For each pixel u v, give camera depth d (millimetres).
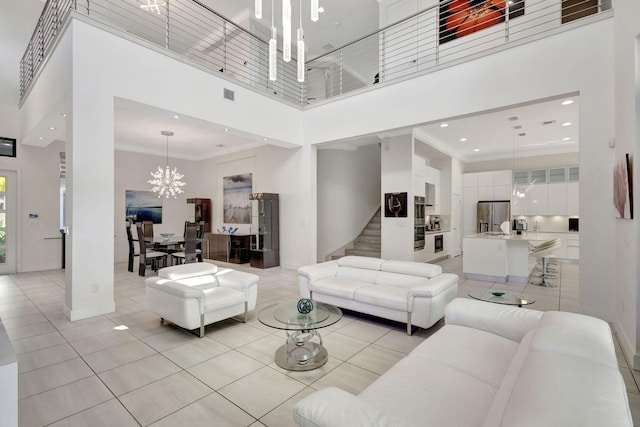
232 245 8297
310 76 9156
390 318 3523
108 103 4035
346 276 4465
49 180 7176
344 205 8430
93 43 3924
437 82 4973
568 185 8344
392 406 1450
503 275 5836
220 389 2357
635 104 2633
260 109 6066
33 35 5566
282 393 2307
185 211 9938
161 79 4578
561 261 8242
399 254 7012
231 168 9062
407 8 6551
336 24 7445
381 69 6848
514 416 948
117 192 8461
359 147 8750
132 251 7105
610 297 3625
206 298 3455
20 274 6586
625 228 3047
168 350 3020
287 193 7375
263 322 2754
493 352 1999
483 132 7160
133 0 6508
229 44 7770
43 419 2016
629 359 2736
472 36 5840
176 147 8914
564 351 1408
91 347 3078
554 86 3969
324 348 2982
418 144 7559
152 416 2049
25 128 6258
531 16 5289
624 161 2891
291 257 7301
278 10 6973
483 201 9398
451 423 1348
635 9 2678
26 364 2736
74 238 3779
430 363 1855
